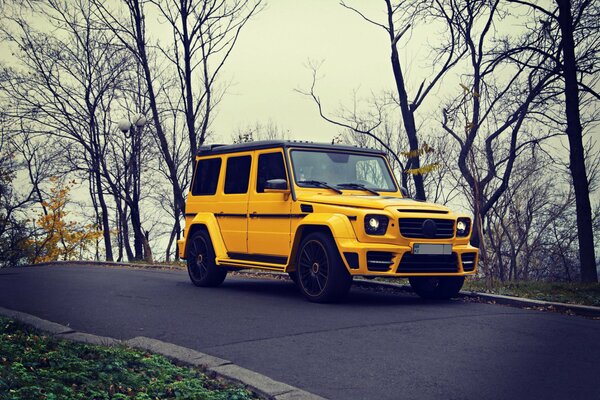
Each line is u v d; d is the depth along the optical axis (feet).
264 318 28.99
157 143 120.78
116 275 51.75
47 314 30.86
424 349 22.86
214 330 26.53
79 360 19.80
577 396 17.66
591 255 54.90
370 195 36.40
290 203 35.47
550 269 112.16
